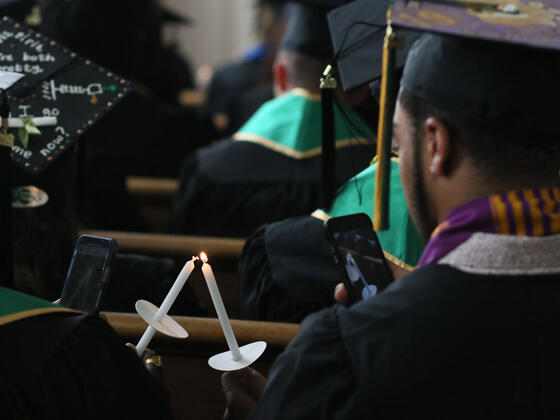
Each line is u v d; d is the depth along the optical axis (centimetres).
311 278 279
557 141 166
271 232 293
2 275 221
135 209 517
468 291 162
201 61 1467
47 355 176
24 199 260
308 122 430
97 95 278
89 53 506
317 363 164
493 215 164
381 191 183
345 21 268
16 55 284
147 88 650
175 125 597
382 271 204
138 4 536
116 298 292
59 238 271
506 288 161
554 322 159
